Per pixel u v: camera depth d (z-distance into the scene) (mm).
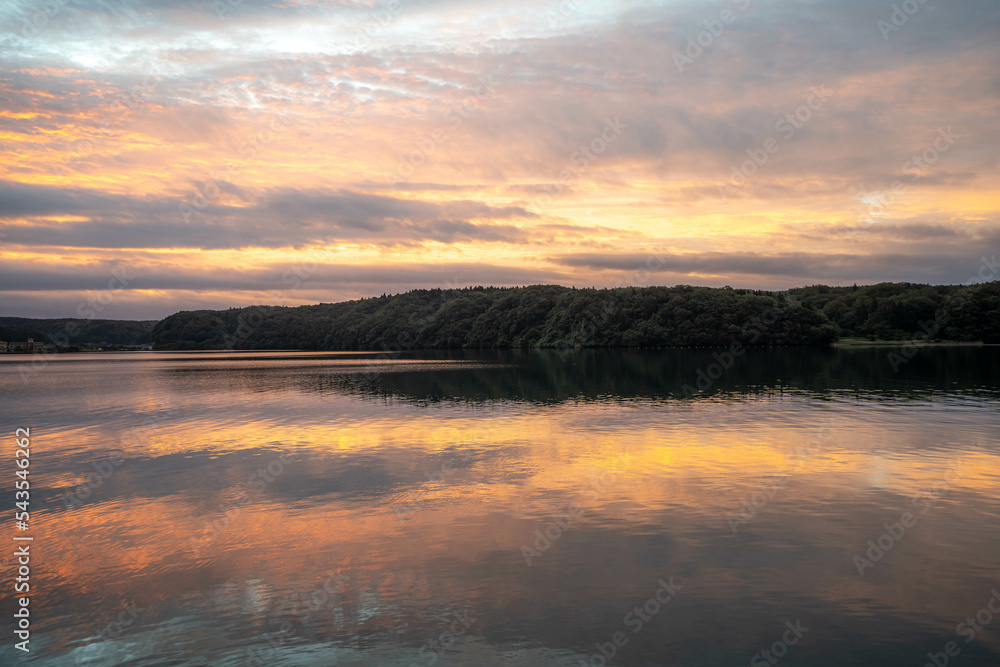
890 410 38062
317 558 15211
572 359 113688
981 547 15055
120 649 11344
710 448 26984
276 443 30953
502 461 25375
